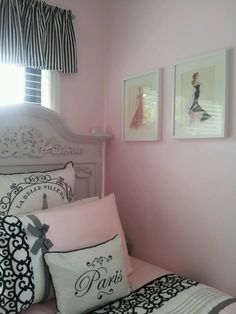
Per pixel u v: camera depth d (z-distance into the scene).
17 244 1.17
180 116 1.61
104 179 2.19
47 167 1.81
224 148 1.42
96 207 1.47
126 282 1.27
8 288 1.09
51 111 1.74
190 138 1.56
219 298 1.26
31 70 1.89
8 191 1.43
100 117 2.19
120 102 2.05
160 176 1.76
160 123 1.74
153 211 1.81
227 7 1.40
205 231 1.51
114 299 1.22
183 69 1.59
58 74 1.96
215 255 1.47
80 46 2.05
